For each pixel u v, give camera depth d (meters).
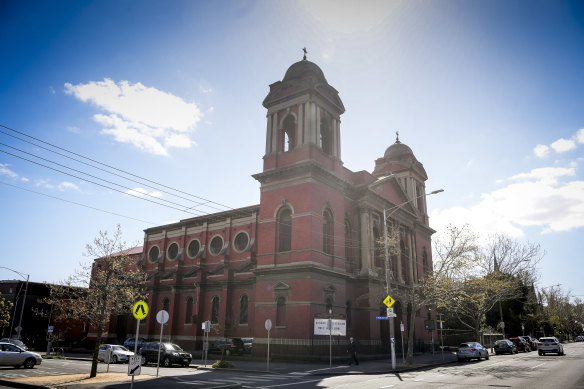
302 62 35.41
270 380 18.62
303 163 31.08
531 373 20.58
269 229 32.03
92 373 19.08
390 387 15.58
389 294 25.58
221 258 40.50
